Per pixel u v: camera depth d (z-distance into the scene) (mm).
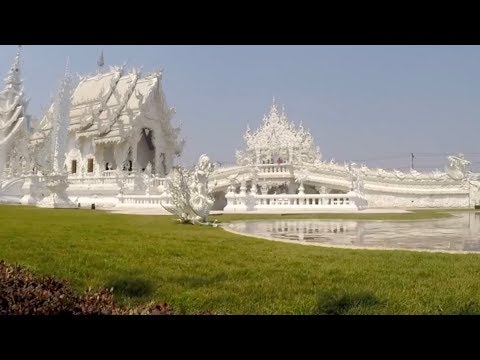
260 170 47656
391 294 5418
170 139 53219
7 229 12820
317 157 54500
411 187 40719
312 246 10180
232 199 30672
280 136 53219
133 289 5824
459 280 6309
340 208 29906
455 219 21812
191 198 16969
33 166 44406
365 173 42469
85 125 51812
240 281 6371
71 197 43344
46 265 7434
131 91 50906
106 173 44969
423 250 9680
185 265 7504
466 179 39562
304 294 5617
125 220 18016
